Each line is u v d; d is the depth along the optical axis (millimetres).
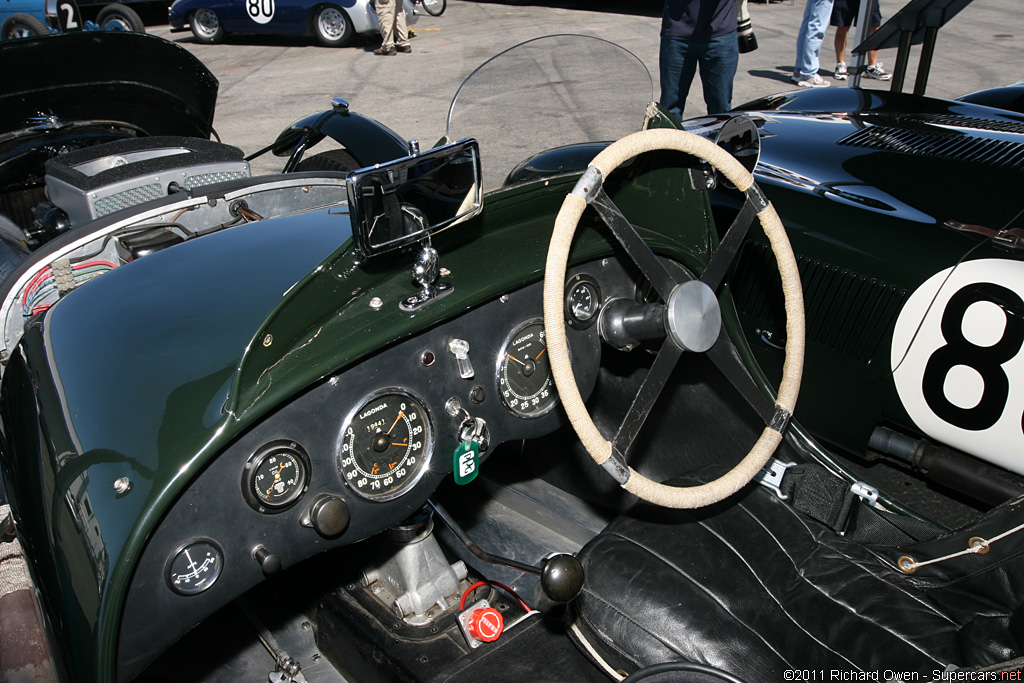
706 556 1753
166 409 1360
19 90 3207
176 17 11016
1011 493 2383
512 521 2510
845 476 1972
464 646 1798
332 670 1898
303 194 2664
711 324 1615
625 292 1866
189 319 1610
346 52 10133
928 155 2854
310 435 1408
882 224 2604
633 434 1570
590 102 1760
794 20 10773
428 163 1370
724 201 2973
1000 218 2463
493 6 13023
